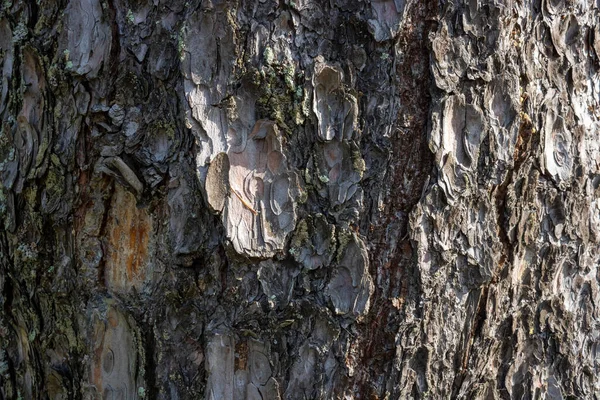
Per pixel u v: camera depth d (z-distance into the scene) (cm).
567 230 174
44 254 168
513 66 167
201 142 161
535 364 174
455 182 165
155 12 163
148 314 165
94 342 167
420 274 164
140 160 164
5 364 174
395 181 164
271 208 163
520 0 167
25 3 166
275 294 163
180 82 162
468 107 165
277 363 163
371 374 165
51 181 167
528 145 169
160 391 165
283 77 162
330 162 163
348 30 163
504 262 169
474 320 169
